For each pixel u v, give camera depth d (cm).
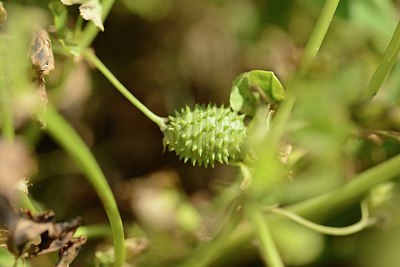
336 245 68
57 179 70
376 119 57
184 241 65
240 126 55
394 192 62
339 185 63
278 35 75
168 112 75
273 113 57
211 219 65
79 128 72
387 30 67
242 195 58
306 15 74
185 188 72
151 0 75
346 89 57
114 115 74
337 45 71
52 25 59
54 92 65
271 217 64
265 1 75
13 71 53
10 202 50
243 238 64
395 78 64
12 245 51
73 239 53
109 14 75
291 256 67
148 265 64
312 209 63
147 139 74
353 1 67
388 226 63
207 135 54
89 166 55
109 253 60
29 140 65
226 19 76
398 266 66
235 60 76
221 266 66
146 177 71
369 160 65
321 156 59
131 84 75
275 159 55
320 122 57
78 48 57
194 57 76
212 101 76
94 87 72
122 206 70
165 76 76
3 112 54
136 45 76
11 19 54
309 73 57
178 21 76
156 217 67
